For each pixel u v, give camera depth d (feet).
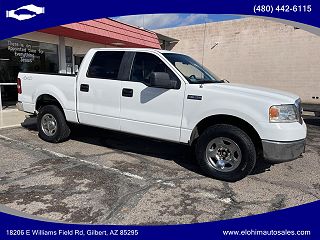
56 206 11.59
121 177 14.48
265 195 12.98
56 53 37.63
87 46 43.06
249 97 13.55
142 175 14.83
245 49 65.36
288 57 60.08
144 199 12.30
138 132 16.20
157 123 15.52
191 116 14.61
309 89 58.49
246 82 66.18
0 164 15.80
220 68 69.46
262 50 63.10
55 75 19.43
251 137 14.42
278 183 14.34
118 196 12.49
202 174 15.17
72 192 12.75
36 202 11.85
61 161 16.52
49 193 12.60
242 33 65.31
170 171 15.48
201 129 15.38
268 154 13.29
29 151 18.19
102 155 17.81
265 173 15.65
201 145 14.62
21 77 21.11
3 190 12.77
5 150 18.25
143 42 47.09
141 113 15.96
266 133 13.17
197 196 12.69
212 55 70.23
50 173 14.73
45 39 35.70
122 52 17.12
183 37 73.97
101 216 11.00
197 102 14.44
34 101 20.39
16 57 33.24
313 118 36.09
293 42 59.11
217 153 14.44
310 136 25.41
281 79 61.52
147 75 16.05
